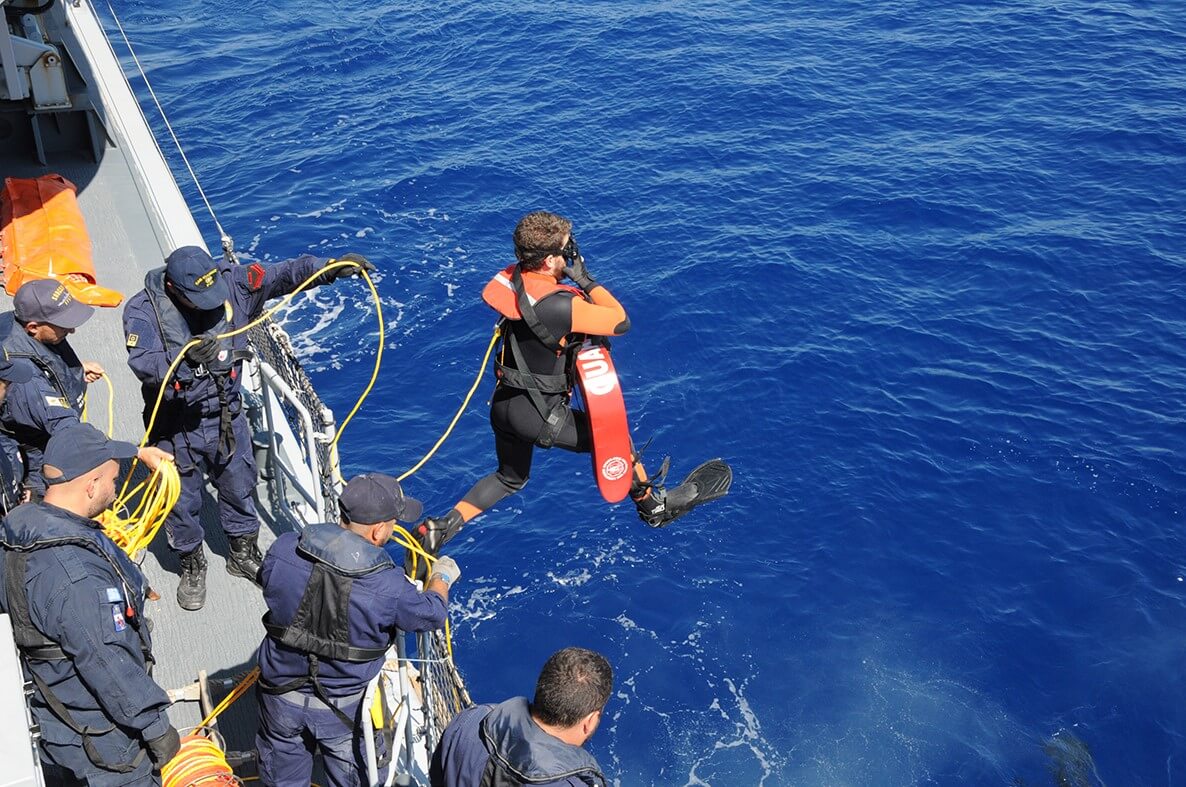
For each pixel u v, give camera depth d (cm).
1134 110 3091
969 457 1972
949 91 3238
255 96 3316
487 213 2664
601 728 1549
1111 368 2167
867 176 2783
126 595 473
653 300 2339
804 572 1769
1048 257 2475
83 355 959
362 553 475
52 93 1243
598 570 1769
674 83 3269
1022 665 1638
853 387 2120
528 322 456
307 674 496
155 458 598
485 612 1703
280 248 2550
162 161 1288
